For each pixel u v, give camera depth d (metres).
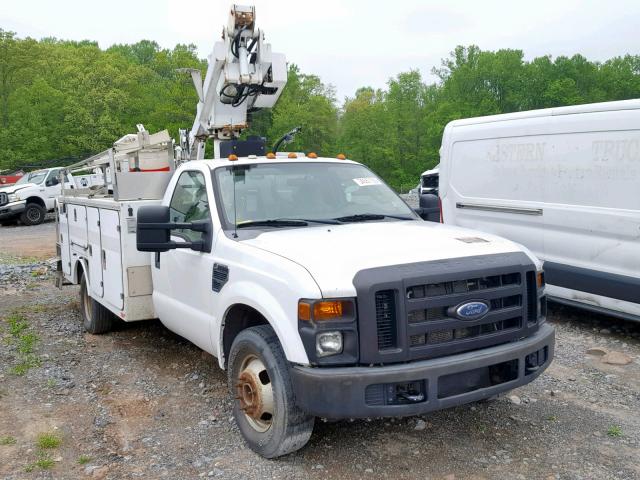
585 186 6.65
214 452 4.06
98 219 6.40
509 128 7.59
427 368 3.41
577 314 7.55
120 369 5.82
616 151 6.30
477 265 3.67
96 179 16.33
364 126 59.88
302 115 59.41
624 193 6.26
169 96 55.94
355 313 3.43
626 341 6.43
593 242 6.61
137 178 5.82
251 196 4.77
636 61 75.69
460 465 3.82
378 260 3.59
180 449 4.12
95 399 5.07
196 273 4.75
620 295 6.37
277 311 3.62
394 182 59.84
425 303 3.48
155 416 4.70
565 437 4.19
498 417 4.52
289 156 5.39
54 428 4.50
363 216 4.84
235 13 6.75
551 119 7.02
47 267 12.38
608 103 6.39
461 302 3.58
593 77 72.38
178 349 6.41
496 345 3.76
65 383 5.45
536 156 7.22
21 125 53.22
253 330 3.94
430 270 3.53
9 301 9.23
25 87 57.59
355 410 3.34
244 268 4.05
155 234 4.39
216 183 4.83
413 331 3.45
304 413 3.71
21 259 13.98
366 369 3.38
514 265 3.80
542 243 7.24
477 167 8.11
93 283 6.76
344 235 4.17
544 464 3.82
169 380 5.48
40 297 9.52
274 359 3.72
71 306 8.80
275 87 7.29
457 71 68.31
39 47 59.28
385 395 3.41
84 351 6.46
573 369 5.58
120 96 59.38
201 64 59.78
